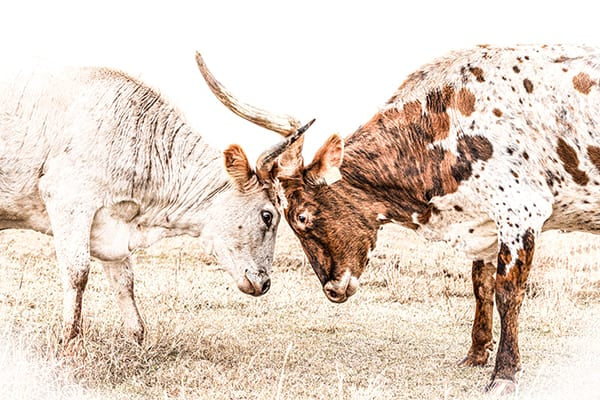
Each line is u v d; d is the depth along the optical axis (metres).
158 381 5.94
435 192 6.49
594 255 12.18
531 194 6.05
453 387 6.14
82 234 6.28
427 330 8.26
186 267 10.86
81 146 6.33
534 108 6.14
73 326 6.20
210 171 7.00
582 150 6.07
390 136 6.63
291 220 6.83
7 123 6.27
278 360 6.75
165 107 6.89
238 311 8.71
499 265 6.06
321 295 9.73
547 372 6.54
